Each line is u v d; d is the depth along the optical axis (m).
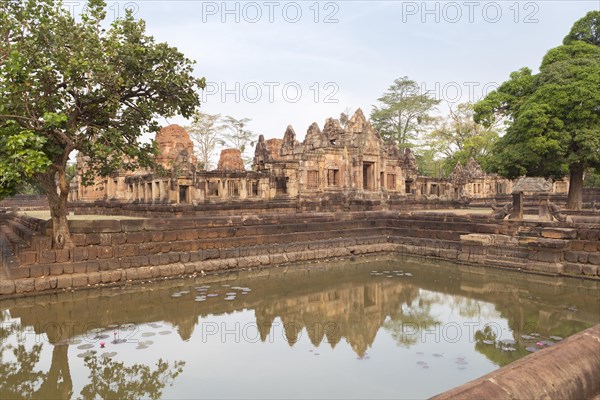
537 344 8.09
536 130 19.20
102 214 27.36
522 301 11.30
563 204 27.16
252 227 16.08
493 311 10.52
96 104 11.73
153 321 9.62
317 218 18.30
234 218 15.73
